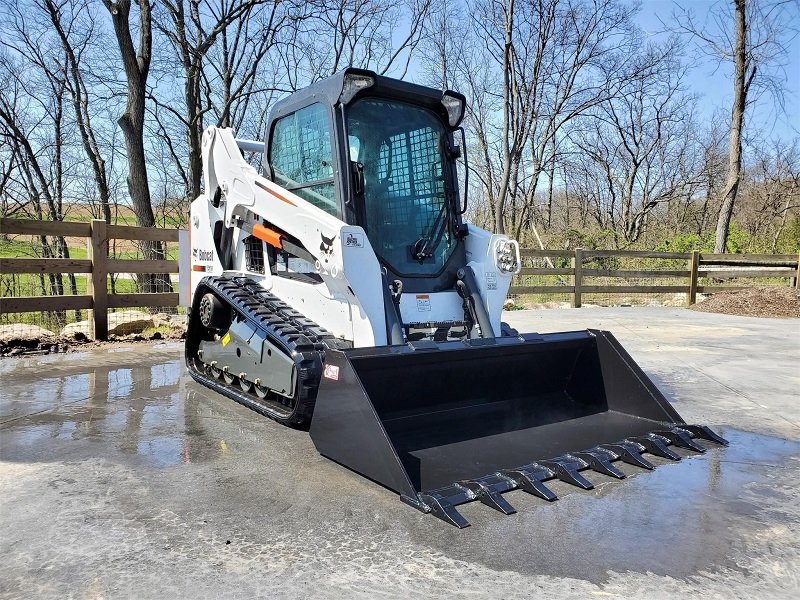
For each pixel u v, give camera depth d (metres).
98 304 7.35
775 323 10.10
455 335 4.08
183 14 13.77
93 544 2.36
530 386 4.07
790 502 2.88
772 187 30.91
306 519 2.61
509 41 18.53
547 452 3.30
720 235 18.66
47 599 1.98
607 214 33.97
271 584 2.09
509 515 2.68
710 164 32.22
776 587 2.13
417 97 4.18
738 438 3.90
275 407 4.00
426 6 19.58
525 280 14.66
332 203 3.90
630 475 3.19
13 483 2.97
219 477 3.09
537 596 2.04
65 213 19.34
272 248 4.52
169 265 7.90
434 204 4.25
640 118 31.95
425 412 3.62
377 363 3.15
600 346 4.09
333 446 3.15
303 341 3.64
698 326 9.57
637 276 12.81
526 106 22.14
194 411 4.35
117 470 3.17
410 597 2.03
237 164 4.63
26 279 10.30
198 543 2.38
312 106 4.10
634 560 2.30
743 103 18.42
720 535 2.52
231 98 15.35
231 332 4.59
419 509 2.68
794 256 13.80
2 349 6.66
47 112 20.09
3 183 18.69
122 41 11.30
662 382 5.61
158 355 6.57
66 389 4.98
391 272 3.91
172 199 19.34
